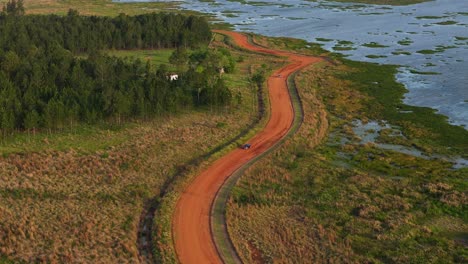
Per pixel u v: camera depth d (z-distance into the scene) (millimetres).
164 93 95938
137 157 76812
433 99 114125
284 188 70688
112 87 96562
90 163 74125
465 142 89312
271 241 56688
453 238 58938
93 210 60969
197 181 70562
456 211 64562
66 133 85562
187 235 56906
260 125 93250
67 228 56562
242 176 72250
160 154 78438
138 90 95250
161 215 60344
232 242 55625
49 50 121312
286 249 55344
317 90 121812
